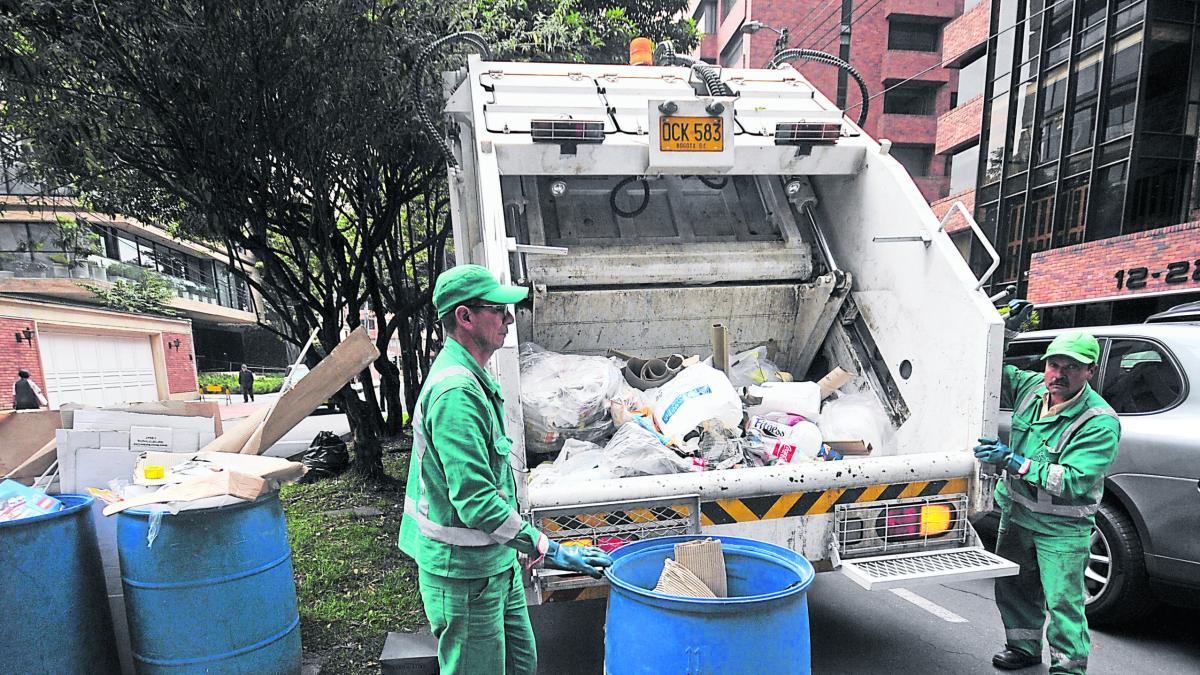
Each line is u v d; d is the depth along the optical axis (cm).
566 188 364
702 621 150
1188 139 1159
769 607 152
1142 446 306
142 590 228
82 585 233
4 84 375
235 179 505
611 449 267
